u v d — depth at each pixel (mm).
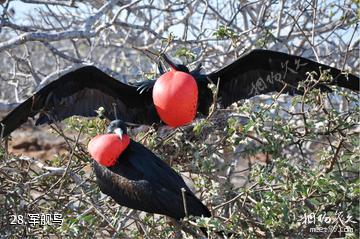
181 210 10094
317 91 11523
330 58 15547
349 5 13664
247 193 10492
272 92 13727
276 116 11242
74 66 14789
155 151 11492
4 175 10797
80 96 12047
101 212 10398
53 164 11281
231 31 12086
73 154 10867
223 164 11297
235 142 11125
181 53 12328
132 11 14734
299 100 11688
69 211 10672
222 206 10828
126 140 10312
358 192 10461
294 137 12156
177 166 11531
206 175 11031
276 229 10539
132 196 10258
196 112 12172
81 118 12258
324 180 10305
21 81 18281
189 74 11805
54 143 24125
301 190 10391
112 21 12891
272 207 10133
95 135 11203
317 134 11805
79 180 10680
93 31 12641
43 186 11234
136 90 12242
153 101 11922
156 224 10688
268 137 11172
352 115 11633
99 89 12188
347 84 12242
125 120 12453
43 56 21359
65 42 22109
